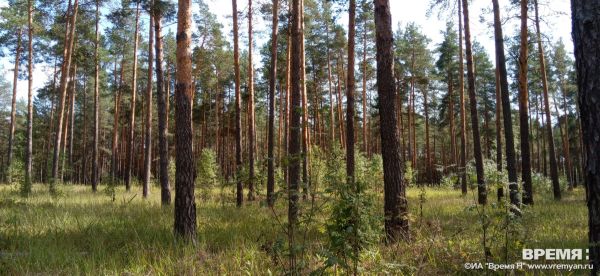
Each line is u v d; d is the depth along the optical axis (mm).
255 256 6023
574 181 41562
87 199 15859
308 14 21344
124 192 21078
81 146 47688
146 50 29484
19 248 6828
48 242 7016
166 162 14156
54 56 26531
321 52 28172
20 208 11391
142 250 6453
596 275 3674
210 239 7617
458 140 45062
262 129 45844
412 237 7176
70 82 31625
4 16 22484
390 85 7648
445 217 10547
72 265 5691
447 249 5977
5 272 5492
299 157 5234
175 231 7398
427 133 36594
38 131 49438
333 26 27109
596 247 3729
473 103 15094
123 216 10359
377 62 7797
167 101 31531
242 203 13984
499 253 5500
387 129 7531
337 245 3955
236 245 6824
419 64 32656
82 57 22906
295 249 4434
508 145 12031
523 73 13375
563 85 34812
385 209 7312
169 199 13961
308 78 32281
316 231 7297
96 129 24469
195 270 5520
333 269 4887
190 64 7828
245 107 35531
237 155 15656
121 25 19016
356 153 21203
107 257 6094
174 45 28984
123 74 32625
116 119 30125
